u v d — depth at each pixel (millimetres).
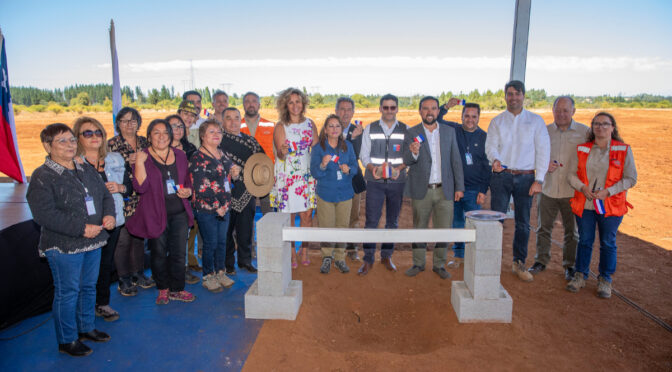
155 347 3432
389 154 4828
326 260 5230
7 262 3729
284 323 3832
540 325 3824
